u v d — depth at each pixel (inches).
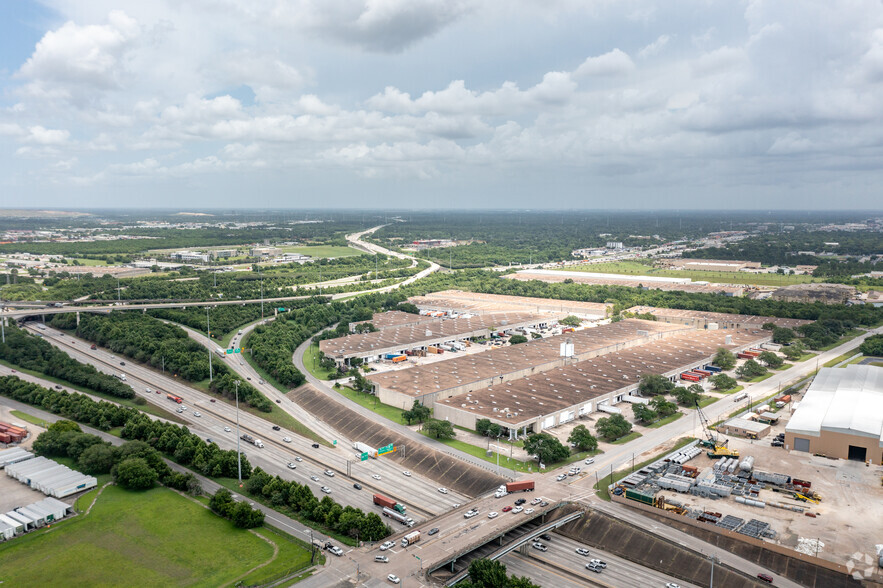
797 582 7322.8
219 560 7677.2
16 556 7765.8
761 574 7431.1
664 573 7682.1
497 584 6815.9
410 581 7012.8
